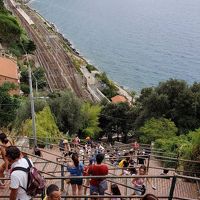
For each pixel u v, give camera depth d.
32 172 8.31
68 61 119.62
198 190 17.00
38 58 114.25
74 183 12.82
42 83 88.12
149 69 149.25
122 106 71.75
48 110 43.06
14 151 8.29
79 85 100.44
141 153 24.34
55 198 7.27
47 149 26.81
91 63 151.25
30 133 37.75
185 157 20.27
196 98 55.69
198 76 143.75
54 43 139.38
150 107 57.31
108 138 73.50
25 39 112.31
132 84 136.50
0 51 91.06
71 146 27.98
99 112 66.06
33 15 186.00
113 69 148.00
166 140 33.25
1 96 48.81
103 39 179.88
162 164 25.67
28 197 8.32
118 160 23.09
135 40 181.12
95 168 11.45
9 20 102.31
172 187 8.96
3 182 12.83
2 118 46.94
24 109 47.12
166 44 176.50
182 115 56.16
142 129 49.00
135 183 13.82
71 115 57.28
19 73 86.06
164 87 58.47
